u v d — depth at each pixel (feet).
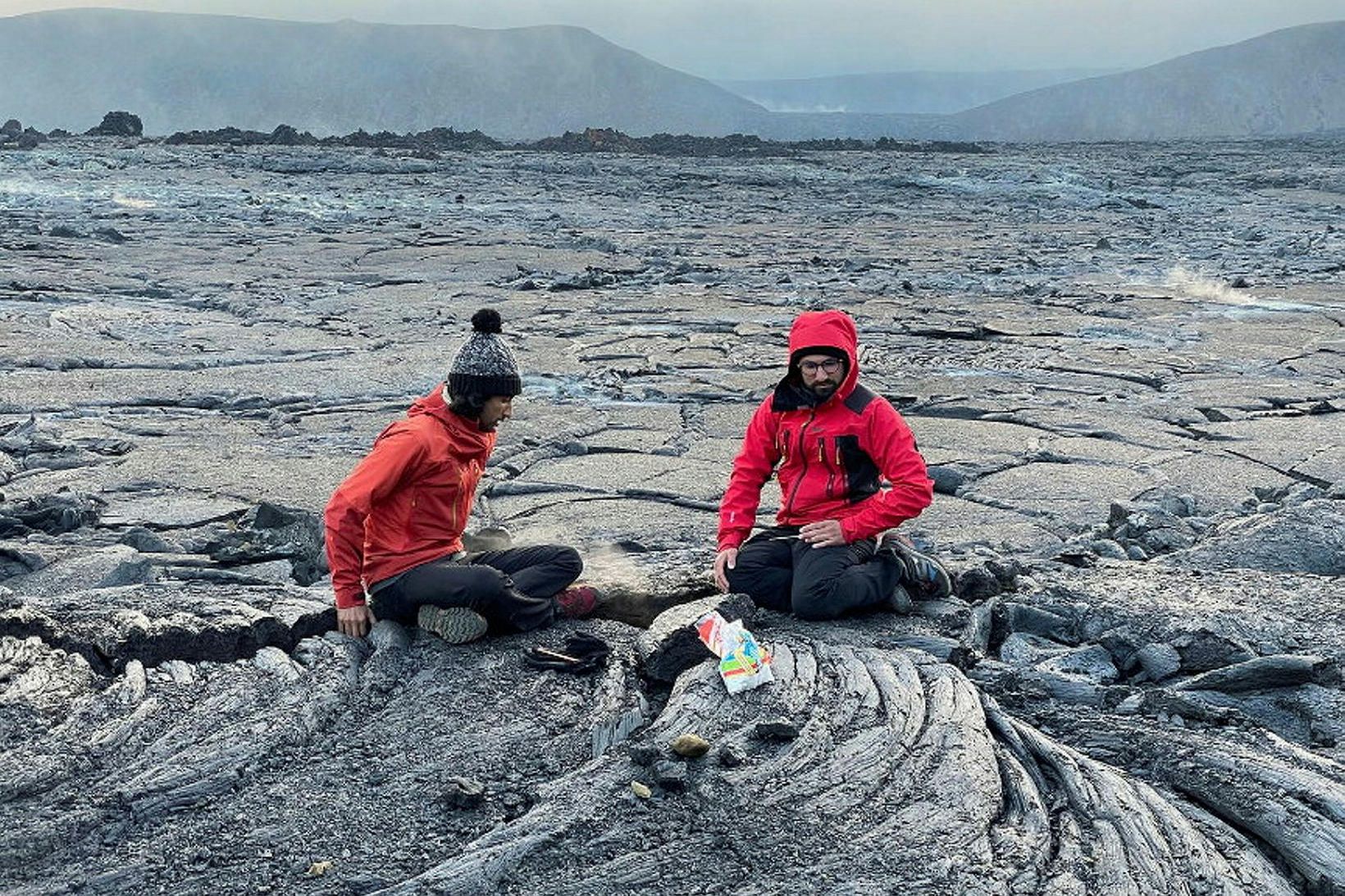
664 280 68.44
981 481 30.12
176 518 25.77
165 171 128.88
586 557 22.07
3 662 15.67
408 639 17.34
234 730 14.78
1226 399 40.37
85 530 24.58
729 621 17.53
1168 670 17.62
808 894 11.94
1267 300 65.00
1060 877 12.25
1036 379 43.62
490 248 80.89
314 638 17.04
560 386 41.06
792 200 126.62
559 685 16.35
